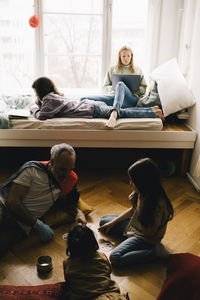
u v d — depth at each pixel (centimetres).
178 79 297
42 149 318
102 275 141
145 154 322
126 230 195
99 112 285
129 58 325
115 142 278
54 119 276
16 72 339
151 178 167
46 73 357
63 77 364
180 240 201
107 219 209
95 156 320
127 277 170
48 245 194
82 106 287
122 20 338
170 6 323
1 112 280
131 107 311
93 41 350
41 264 170
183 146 282
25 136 275
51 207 219
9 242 187
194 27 293
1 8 315
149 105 306
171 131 278
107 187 270
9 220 187
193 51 296
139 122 275
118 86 296
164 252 181
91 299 135
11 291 153
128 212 199
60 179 200
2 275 169
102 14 334
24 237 198
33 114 291
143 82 332
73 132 274
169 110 291
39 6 327
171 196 258
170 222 221
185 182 285
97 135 275
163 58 343
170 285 148
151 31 335
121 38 346
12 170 298
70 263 143
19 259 182
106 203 244
